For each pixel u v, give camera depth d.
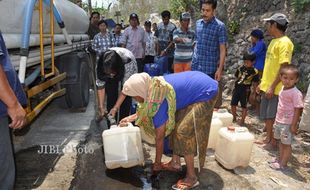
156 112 2.95
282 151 3.79
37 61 3.93
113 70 3.80
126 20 29.28
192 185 3.19
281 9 7.95
